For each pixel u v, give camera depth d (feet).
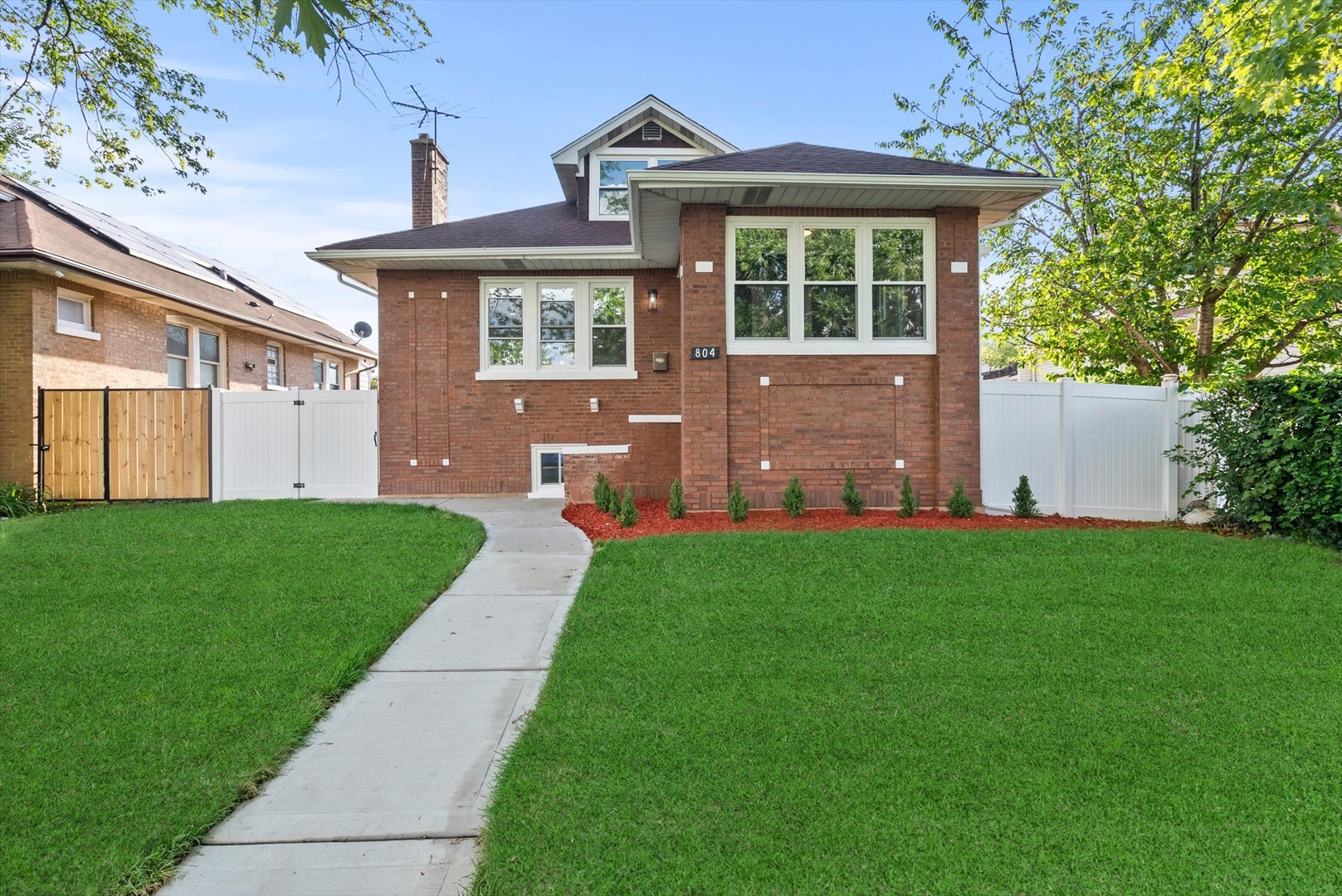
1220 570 21.56
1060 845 9.05
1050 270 45.70
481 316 42.88
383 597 19.66
